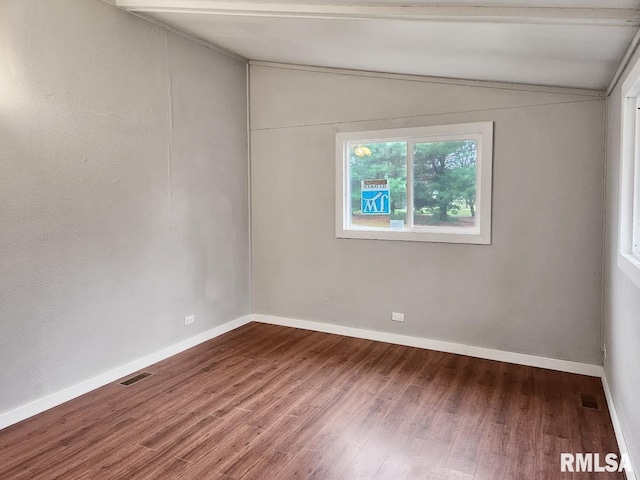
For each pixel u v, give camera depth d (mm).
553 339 3621
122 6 3373
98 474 2283
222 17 3203
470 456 2430
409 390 3258
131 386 3357
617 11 1957
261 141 4828
